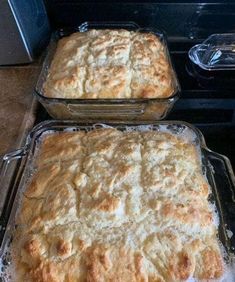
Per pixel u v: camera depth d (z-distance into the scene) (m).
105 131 0.70
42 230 0.55
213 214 0.59
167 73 0.86
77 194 0.58
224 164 0.68
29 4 0.93
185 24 1.10
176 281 0.51
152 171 0.60
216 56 1.00
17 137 0.79
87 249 0.52
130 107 0.79
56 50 0.95
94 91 0.81
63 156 0.65
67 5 1.05
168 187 0.58
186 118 0.83
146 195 0.58
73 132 0.71
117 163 0.62
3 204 0.65
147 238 0.54
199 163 0.67
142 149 0.65
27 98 0.89
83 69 0.83
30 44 0.96
